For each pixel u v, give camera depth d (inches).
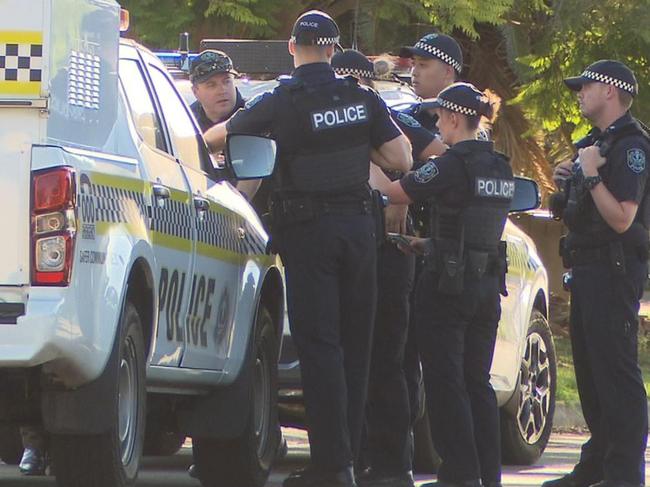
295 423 1421.0
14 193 855.7
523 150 3154.5
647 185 1132.5
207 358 1096.8
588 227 1130.0
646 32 2731.3
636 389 1128.8
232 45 1600.6
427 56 1205.1
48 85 863.1
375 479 1150.3
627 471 1127.6
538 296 1620.3
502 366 1456.7
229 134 1056.2
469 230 1087.0
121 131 975.0
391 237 1106.1
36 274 852.0
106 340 890.1
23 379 909.8
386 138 1087.6
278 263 1259.2
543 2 2822.3
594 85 1133.1
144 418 981.8
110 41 958.4
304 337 1073.5
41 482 1278.3
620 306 1126.4
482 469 1113.4
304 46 1079.0
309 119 1062.4
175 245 1027.3
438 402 1095.6
